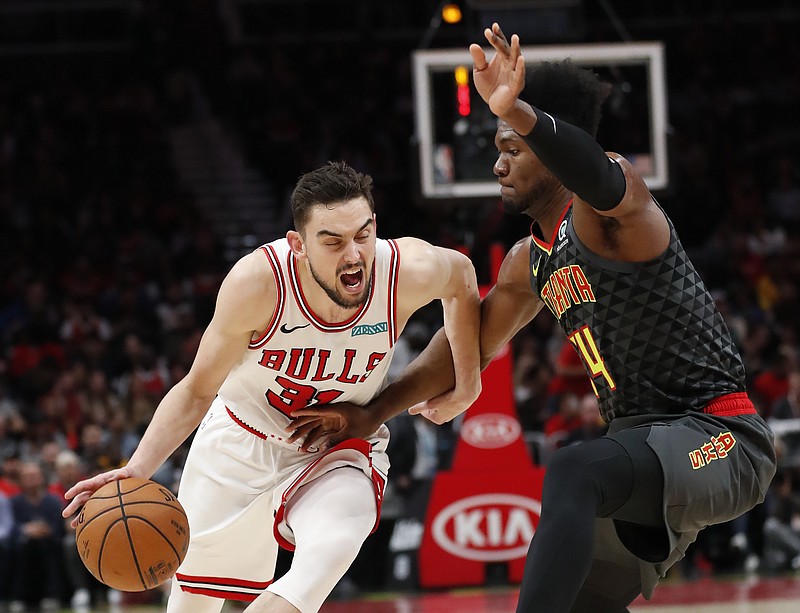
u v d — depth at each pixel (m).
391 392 6.69
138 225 26.66
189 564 6.53
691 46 31.75
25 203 27.44
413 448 14.83
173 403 6.07
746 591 13.21
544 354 19.20
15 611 14.82
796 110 30.55
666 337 5.39
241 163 29.20
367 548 14.85
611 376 5.56
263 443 6.36
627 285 5.37
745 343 19.17
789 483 15.89
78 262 24.84
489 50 12.45
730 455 5.29
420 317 19.70
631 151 12.52
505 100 4.87
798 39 32.16
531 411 16.69
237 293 5.83
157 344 21.61
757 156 28.77
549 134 4.92
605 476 5.07
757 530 15.66
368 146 28.91
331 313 5.95
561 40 12.73
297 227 5.75
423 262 6.18
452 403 6.94
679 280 5.41
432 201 12.34
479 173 12.39
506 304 6.59
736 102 30.36
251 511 6.38
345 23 33.03
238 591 6.56
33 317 22.41
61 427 17.61
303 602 5.51
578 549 4.91
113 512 5.62
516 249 6.54
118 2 32.78
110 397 18.08
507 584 13.91
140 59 31.06
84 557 5.67
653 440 5.18
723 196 27.88
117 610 14.50
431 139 12.38
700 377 5.43
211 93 30.59
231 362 6.02
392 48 32.59
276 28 33.12
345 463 6.17
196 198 28.50
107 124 29.53
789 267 23.94
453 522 13.75
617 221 5.30
